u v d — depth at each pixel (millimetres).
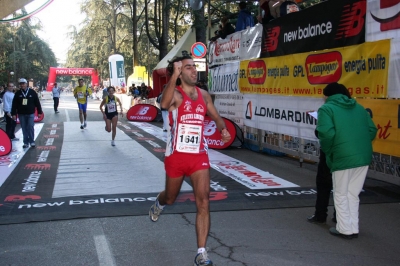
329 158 4891
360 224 5426
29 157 10477
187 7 21531
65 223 5414
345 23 7434
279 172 8586
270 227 5305
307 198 6594
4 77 56969
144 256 4430
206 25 20109
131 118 20609
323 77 8070
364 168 4844
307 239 4906
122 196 6656
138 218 5605
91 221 5488
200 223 4039
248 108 11344
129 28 47500
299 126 8984
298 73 8891
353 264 4230
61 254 4484
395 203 6328
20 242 4805
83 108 16984
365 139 4824
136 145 12531
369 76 6898
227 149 11625
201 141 4145
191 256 4426
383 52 6566
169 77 4297
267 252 4527
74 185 7473
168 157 4184
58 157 10453
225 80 12781
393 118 6504
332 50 7785
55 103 26984
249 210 6000
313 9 8281
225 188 7227
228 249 4605
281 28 9492
